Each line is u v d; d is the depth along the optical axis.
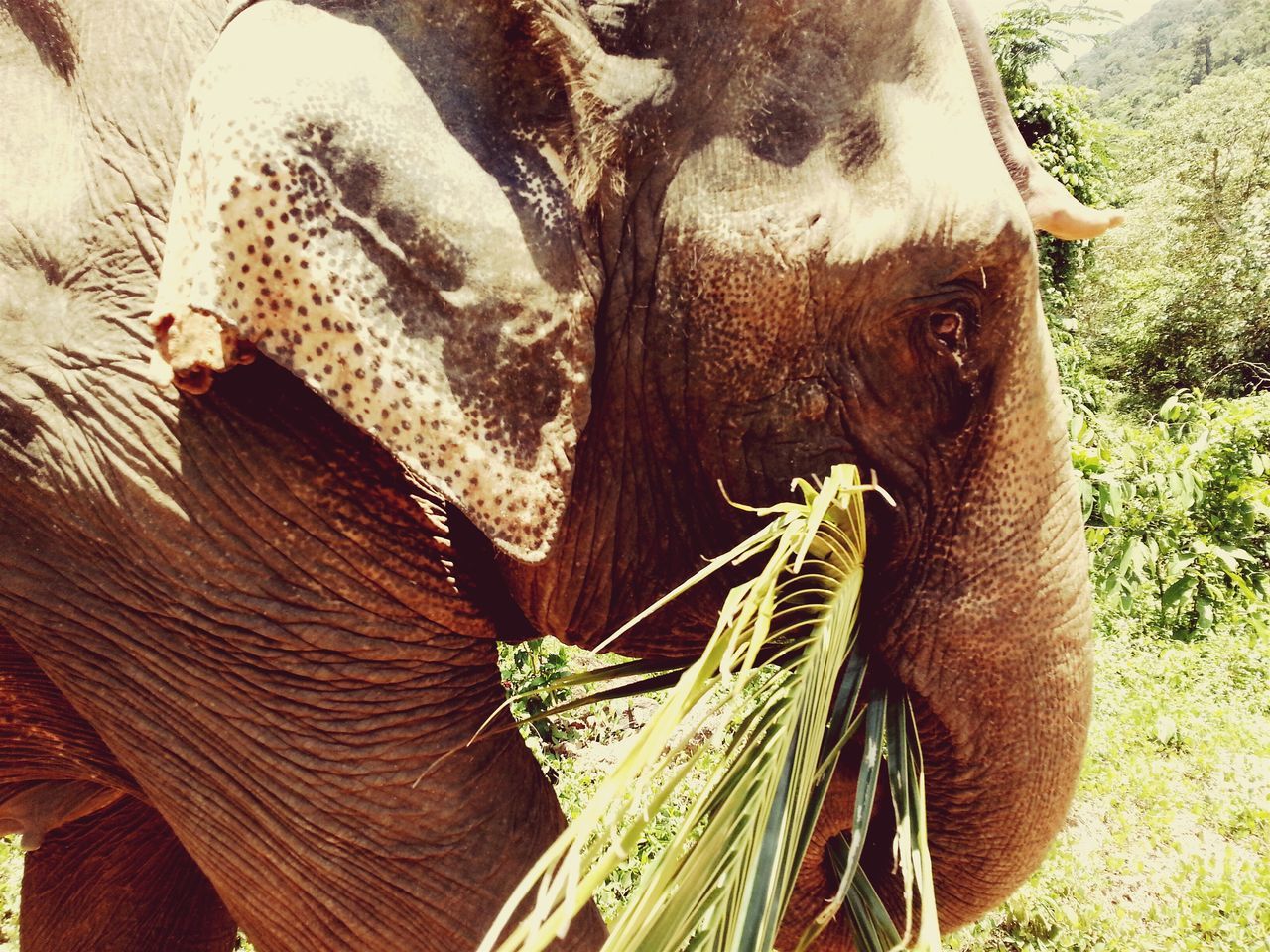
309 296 1.58
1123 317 31.08
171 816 2.00
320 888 1.97
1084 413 12.27
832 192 1.80
